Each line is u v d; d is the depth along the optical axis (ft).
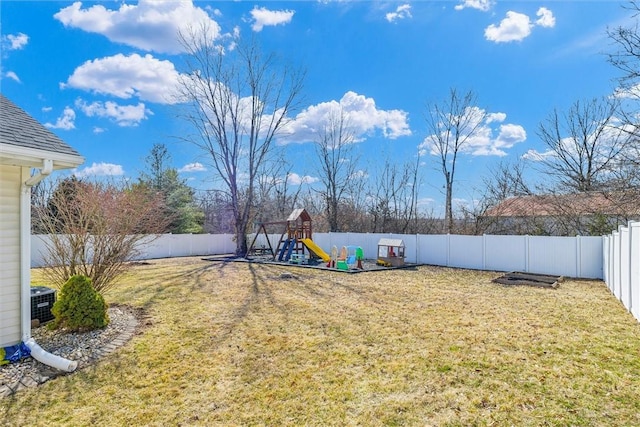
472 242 46.60
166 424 10.18
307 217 58.03
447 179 75.31
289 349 16.17
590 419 10.20
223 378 13.21
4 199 15.28
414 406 11.11
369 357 15.16
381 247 52.85
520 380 12.78
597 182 50.65
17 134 15.23
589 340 17.01
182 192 81.20
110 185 28.25
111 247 24.26
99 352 15.72
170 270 45.21
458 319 20.98
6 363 14.29
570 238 39.29
